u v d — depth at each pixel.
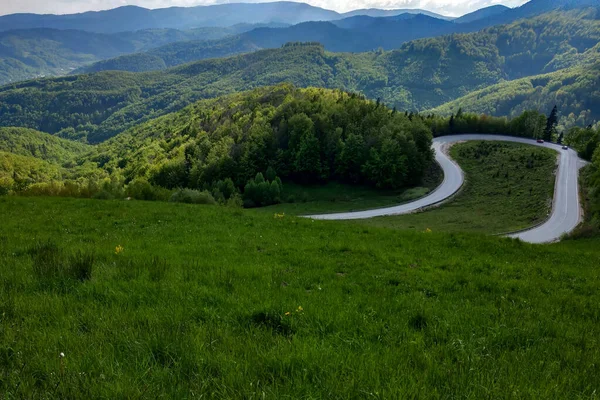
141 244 13.20
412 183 97.81
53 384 3.67
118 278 7.97
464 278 10.91
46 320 5.43
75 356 4.26
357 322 6.33
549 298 9.55
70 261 8.25
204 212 23.61
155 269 8.77
